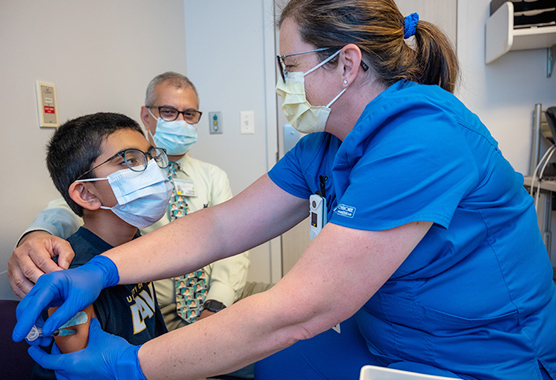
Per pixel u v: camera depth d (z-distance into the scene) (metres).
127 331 0.83
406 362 0.79
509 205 0.75
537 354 0.73
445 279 0.73
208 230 0.94
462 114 0.69
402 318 0.79
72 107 1.41
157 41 2.03
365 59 0.77
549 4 1.72
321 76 0.80
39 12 1.25
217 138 2.42
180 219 0.95
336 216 0.63
